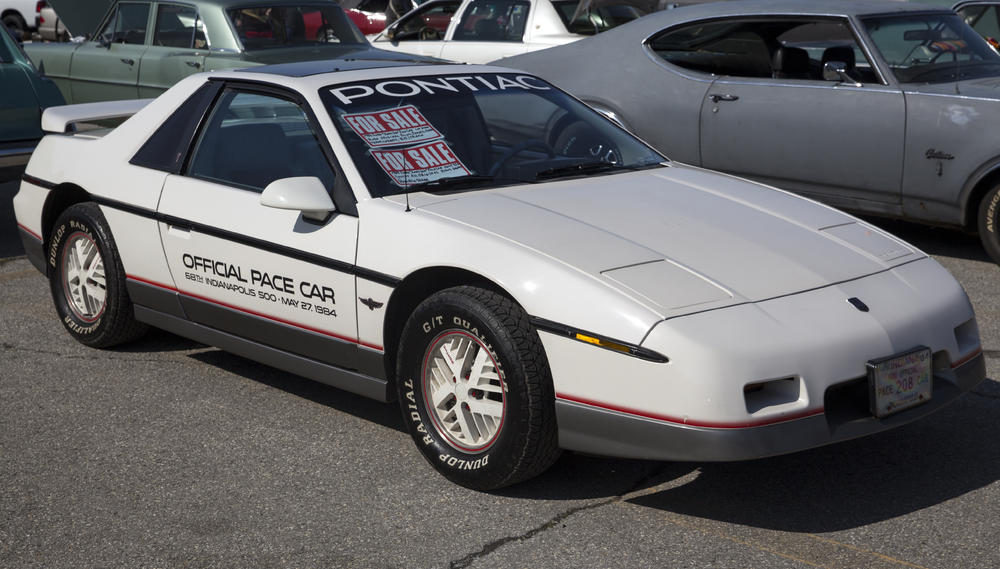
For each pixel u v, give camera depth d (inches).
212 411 185.3
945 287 154.5
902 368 140.6
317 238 166.4
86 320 216.7
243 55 374.6
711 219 161.2
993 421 175.2
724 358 130.7
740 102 294.0
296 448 169.6
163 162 196.1
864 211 284.2
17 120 305.9
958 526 140.5
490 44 451.2
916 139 266.1
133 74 407.5
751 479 155.6
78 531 144.0
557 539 139.2
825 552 134.6
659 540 138.4
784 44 295.6
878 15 285.4
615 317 135.3
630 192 170.7
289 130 178.7
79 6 447.5
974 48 287.4
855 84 276.7
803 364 133.7
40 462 165.6
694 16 309.1
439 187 167.8
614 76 319.0
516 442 144.0
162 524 145.5
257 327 180.2
